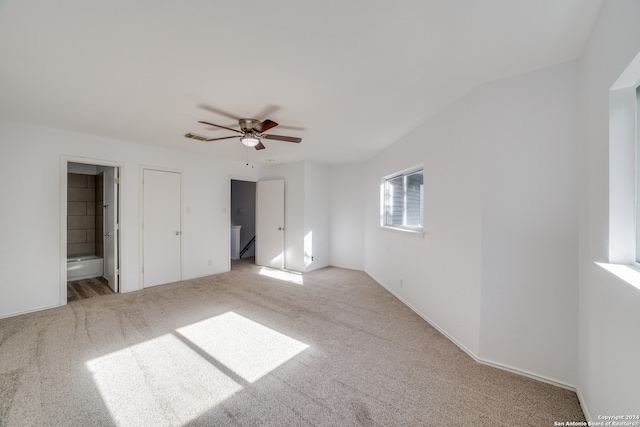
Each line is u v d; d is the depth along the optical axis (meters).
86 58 1.79
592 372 1.54
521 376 1.99
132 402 1.71
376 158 4.74
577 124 1.80
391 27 1.50
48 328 2.74
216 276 4.98
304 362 2.18
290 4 1.32
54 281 3.32
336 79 2.09
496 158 2.09
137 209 4.08
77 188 5.07
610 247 1.37
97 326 2.80
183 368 2.08
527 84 1.97
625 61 1.19
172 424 1.54
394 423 1.55
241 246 7.46
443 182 2.68
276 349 2.38
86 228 5.16
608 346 1.34
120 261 3.95
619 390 1.22
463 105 2.38
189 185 4.70
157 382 1.91
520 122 2.00
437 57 1.80
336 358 2.24
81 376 1.96
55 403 1.69
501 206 2.07
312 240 5.57
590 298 1.59
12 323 2.85
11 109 2.67
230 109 2.67
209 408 1.66
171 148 4.37
